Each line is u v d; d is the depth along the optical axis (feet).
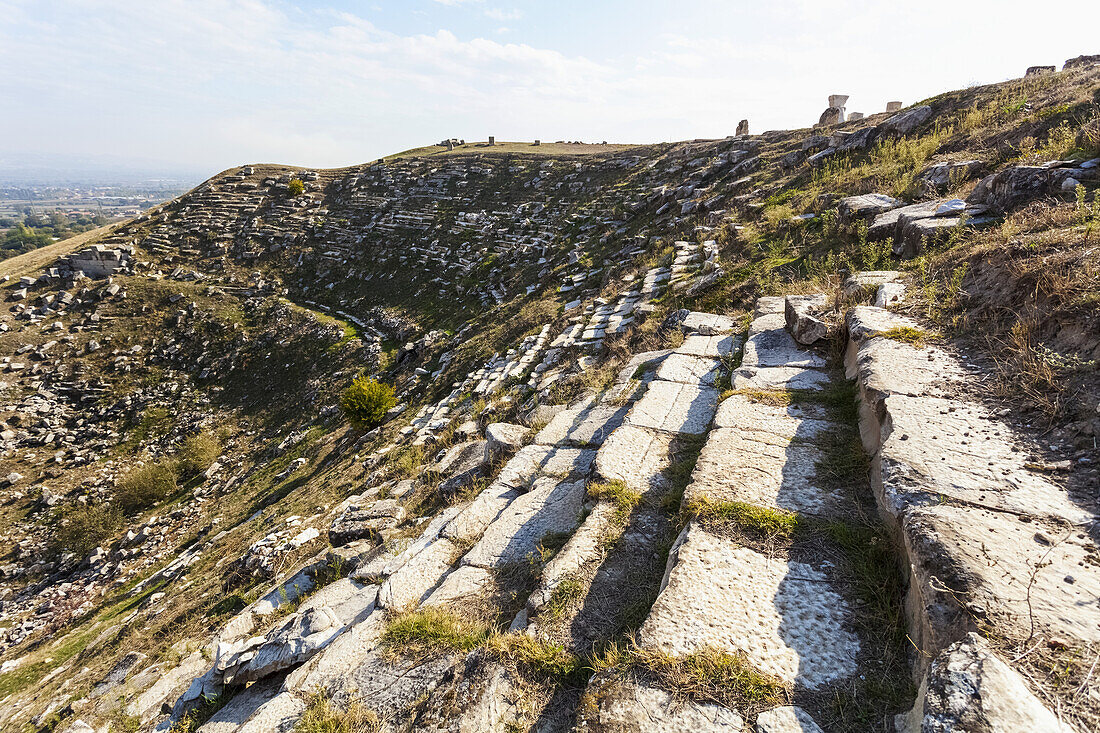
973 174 32.32
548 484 17.16
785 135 90.94
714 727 6.70
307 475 59.62
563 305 64.75
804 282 28.14
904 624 7.77
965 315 14.53
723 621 8.13
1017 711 5.11
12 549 66.23
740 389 16.22
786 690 7.03
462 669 9.34
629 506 12.66
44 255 133.18
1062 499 8.14
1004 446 9.62
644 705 7.09
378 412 64.75
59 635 48.14
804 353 18.35
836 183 46.42
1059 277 12.01
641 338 33.73
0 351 98.84
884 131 56.65
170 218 146.82
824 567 9.07
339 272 122.11
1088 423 9.31
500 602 11.98
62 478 78.23
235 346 104.99
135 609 42.09
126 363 101.86
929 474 9.12
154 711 17.89
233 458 79.51
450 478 25.75
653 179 104.88
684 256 49.52
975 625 6.29
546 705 8.25
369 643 11.98
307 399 87.25
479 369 60.90
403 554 18.81
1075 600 6.39
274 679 14.60
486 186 137.49
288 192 156.35
